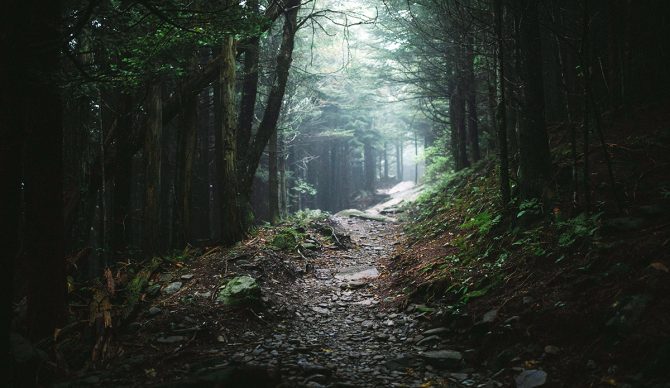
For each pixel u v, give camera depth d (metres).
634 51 8.81
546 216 6.52
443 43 12.20
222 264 7.93
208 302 6.46
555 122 10.54
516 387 3.80
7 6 3.11
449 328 5.43
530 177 7.00
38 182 5.15
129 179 10.20
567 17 8.95
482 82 13.62
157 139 9.48
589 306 4.26
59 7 4.30
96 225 13.62
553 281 5.03
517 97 7.38
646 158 6.91
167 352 5.11
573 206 6.22
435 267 7.53
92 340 5.41
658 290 3.87
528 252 6.02
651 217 5.22
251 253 8.60
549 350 4.07
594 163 7.33
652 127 7.75
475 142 14.76
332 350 5.23
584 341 4.00
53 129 5.11
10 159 3.18
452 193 12.88
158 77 8.48
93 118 9.84
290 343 5.45
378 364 4.75
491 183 10.23
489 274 6.15
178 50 7.41
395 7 12.76
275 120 11.57
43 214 5.21
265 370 4.01
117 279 7.48
